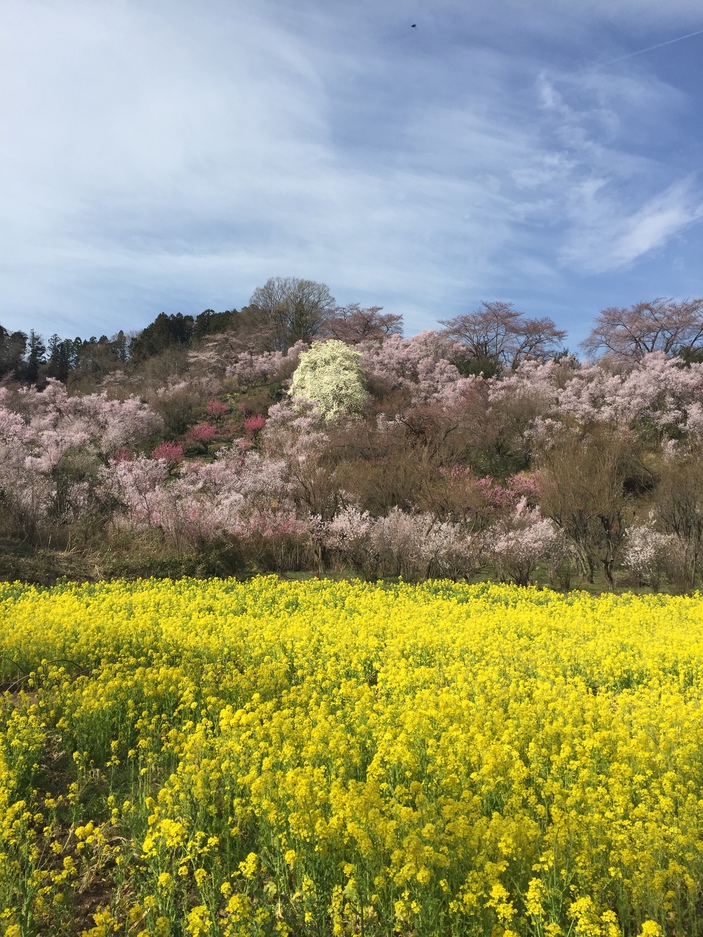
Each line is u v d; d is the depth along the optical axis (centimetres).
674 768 486
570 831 368
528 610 1172
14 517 1694
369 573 1664
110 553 1608
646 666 776
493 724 529
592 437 2462
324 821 369
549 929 309
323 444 2655
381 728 525
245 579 1597
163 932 340
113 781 527
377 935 353
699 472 1767
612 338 4175
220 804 464
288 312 5259
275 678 698
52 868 422
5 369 5975
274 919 364
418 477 2095
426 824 370
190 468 2656
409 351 4206
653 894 342
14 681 704
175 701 635
